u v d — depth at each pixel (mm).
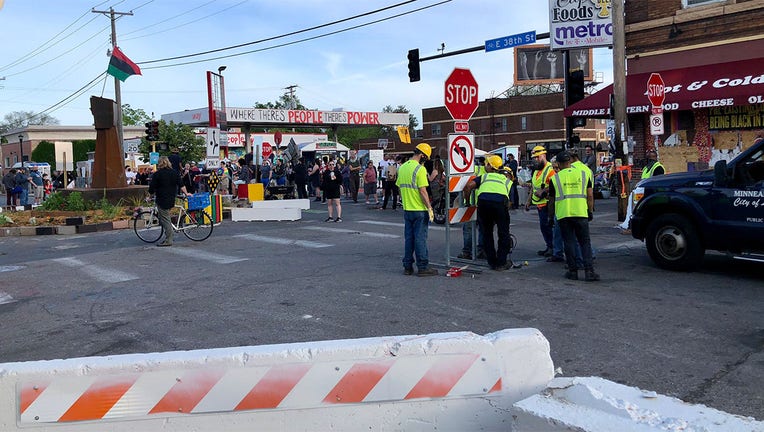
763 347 5699
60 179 40312
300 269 10234
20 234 16250
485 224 9688
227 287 8969
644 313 6988
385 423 3059
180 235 14805
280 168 25719
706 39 17016
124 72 26953
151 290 8922
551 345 5930
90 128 67938
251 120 44000
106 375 2980
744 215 8516
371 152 40656
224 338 6512
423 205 9320
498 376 3061
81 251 13086
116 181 21375
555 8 18703
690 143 17875
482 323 6777
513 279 9023
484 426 3059
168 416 3000
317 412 3043
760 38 16047
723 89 15781
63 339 6668
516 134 59906
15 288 9359
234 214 18156
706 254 10875
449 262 9859
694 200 9008
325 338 6395
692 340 5969
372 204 23328
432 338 3115
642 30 18297
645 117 18703
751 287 8172
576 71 19781
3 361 5996
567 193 8758
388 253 11688
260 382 3021
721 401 4535
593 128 58562
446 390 3059
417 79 23500
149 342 6469
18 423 2934
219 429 3021
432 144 66688
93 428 2975
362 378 3049
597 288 8320
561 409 2617
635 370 5211
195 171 26094
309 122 47438
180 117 52219
